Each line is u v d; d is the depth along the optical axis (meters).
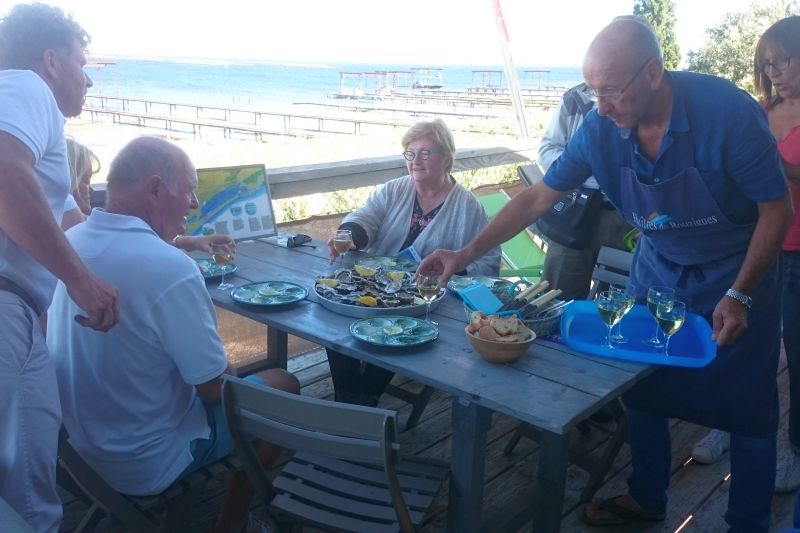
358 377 2.82
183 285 1.67
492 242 2.23
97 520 1.88
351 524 1.65
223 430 1.85
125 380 1.68
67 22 1.72
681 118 1.74
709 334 1.87
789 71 2.42
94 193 2.84
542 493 1.95
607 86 1.69
